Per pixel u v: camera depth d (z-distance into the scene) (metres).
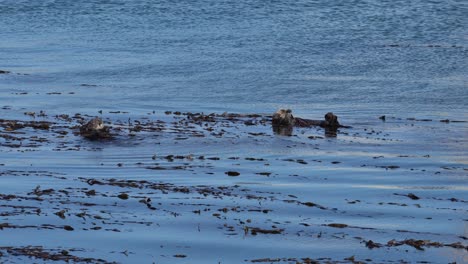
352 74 111.50
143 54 129.38
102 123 66.88
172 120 76.19
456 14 168.38
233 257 38.03
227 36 147.75
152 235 40.44
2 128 67.56
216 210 45.03
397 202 48.38
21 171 52.72
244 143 65.38
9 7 183.50
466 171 57.50
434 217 45.28
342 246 39.91
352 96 95.38
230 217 43.81
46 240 38.91
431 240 41.19
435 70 114.56
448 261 38.34
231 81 105.06
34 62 120.81
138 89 98.25
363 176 55.03
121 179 51.62
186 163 57.28
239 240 40.22
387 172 56.56
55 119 74.38
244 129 72.00
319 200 48.25
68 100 87.94
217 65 118.25
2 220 41.44
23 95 90.62
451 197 49.94
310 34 148.62
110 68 115.31
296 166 57.44
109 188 48.94
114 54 129.38
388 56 126.25
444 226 43.59
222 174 54.03
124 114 79.38
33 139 63.78
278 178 53.47
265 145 65.00
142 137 66.19
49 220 41.78
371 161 60.19
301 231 41.94
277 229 42.09
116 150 61.06
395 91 98.69
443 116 83.56
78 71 112.38
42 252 37.25
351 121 79.50
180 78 107.38
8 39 147.50
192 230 41.44
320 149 64.31
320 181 53.09
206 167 56.12
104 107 83.88
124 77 108.06
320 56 126.69
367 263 37.75
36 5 185.75
